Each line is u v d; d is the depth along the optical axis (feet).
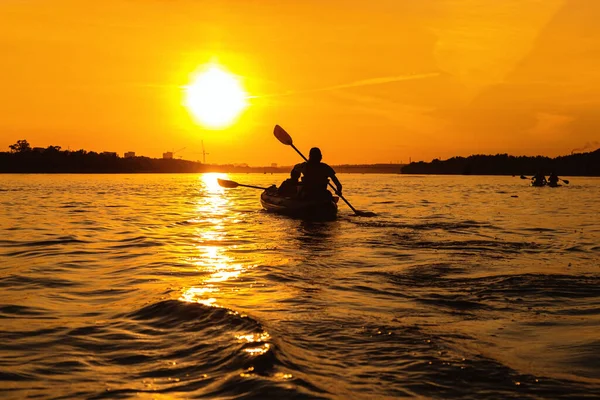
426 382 11.73
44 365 12.96
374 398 10.84
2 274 25.41
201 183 190.08
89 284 23.15
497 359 13.25
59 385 11.73
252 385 11.09
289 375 11.57
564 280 23.02
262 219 53.83
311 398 10.52
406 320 16.85
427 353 13.56
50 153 381.81
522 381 11.87
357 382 11.64
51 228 45.34
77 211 63.67
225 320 15.51
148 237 39.96
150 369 12.51
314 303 19.16
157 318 16.65
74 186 143.54
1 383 11.84
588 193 114.11
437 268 26.25
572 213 62.28
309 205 53.01
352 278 24.07
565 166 347.36
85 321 16.85
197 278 24.26
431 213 61.31
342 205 74.90
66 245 35.58
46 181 189.37
